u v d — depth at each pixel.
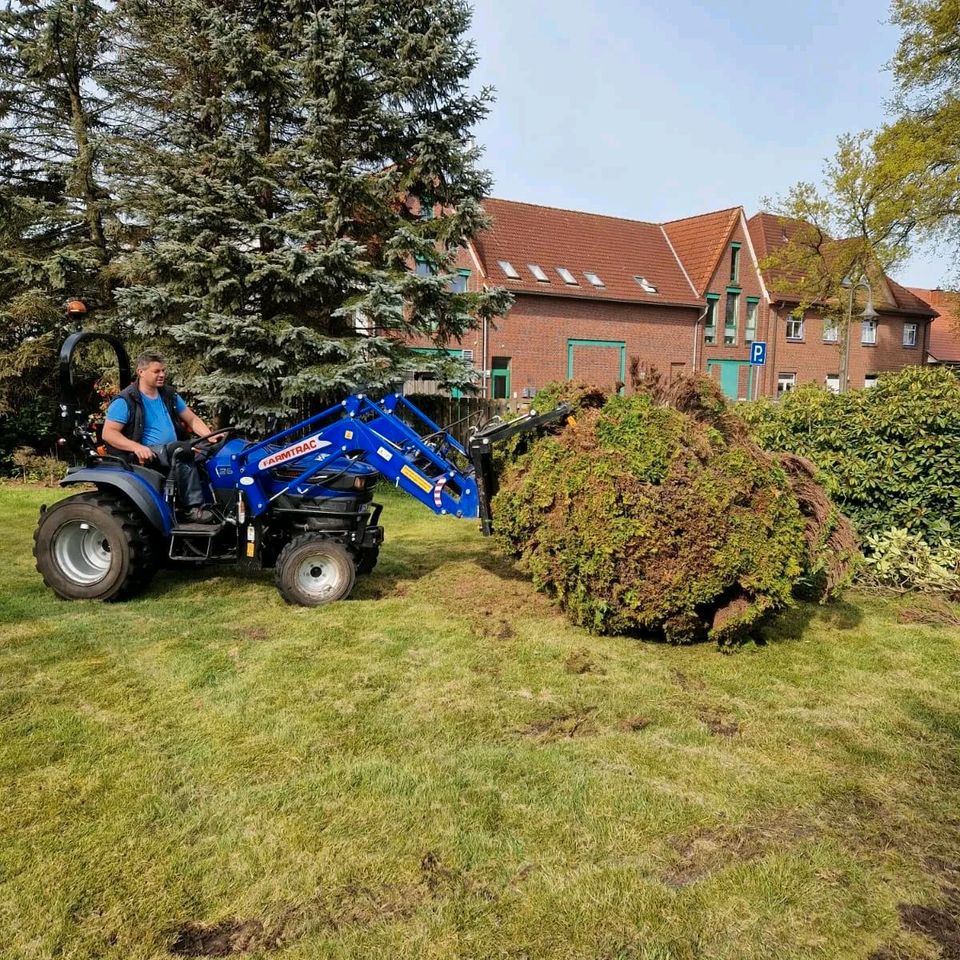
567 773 3.08
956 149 19.70
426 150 10.84
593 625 4.69
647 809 2.84
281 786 2.92
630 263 29.00
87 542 5.34
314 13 10.25
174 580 5.86
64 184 12.87
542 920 2.27
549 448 4.68
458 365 11.80
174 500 5.27
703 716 3.66
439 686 3.92
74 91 12.35
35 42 11.60
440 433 5.61
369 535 5.66
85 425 5.39
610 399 4.70
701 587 4.25
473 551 7.09
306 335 9.88
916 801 2.95
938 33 19.56
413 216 11.92
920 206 20.38
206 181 9.66
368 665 4.16
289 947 2.14
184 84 11.60
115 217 12.31
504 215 27.64
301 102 10.27
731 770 3.14
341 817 2.74
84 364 11.84
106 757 3.11
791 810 2.88
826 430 6.43
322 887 2.38
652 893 2.39
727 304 30.62
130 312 9.95
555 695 3.84
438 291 11.09
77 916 2.23
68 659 4.14
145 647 4.35
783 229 32.03
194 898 2.32
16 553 6.59
